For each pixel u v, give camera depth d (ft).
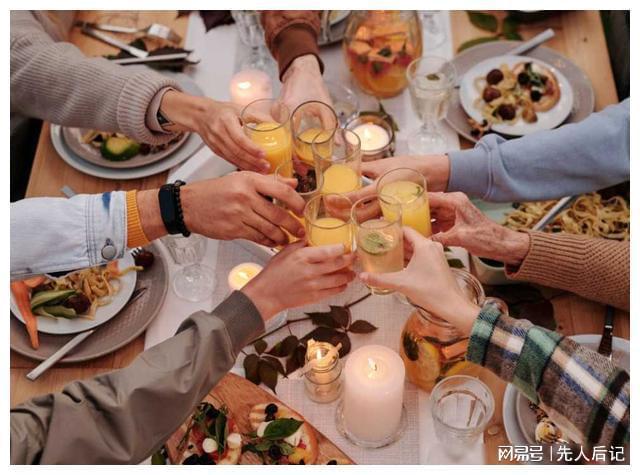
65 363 4.22
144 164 5.19
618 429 3.15
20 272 4.10
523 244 4.15
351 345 4.21
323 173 4.31
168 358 3.41
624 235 4.58
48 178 5.22
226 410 3.83
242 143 4.49
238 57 6.00
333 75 5.83
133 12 6.35
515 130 5.21
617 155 4.65
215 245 4.75
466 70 5.76
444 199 4.18
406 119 5.48
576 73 5.57
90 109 5.08
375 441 3.81
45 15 5.81
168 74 5.81
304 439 3.76
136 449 3.34
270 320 4.26
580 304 4.32
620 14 6.81
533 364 3.27
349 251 3.93
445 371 3.81
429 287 3.51
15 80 5.20
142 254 4.59
